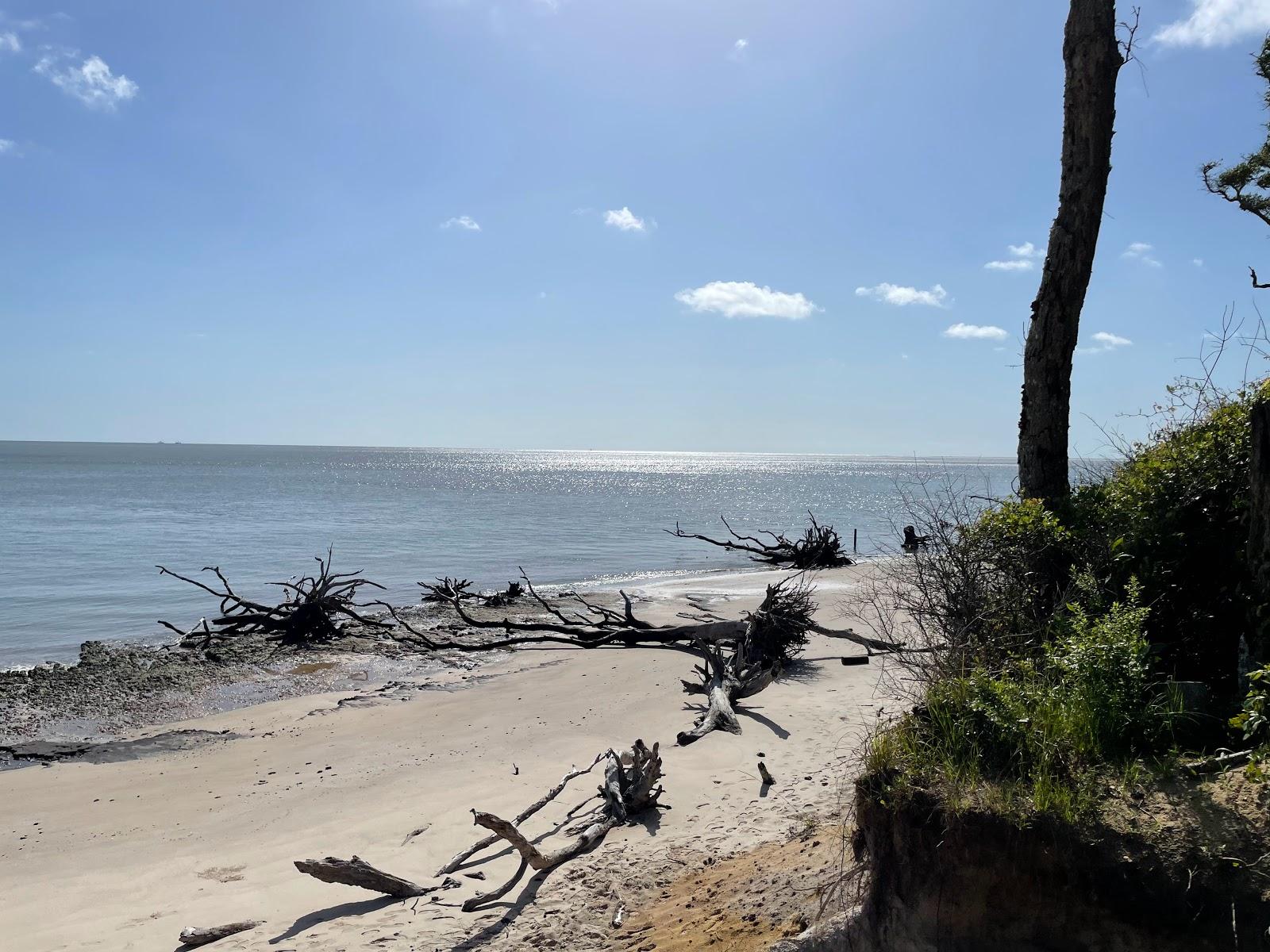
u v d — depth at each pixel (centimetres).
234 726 1264
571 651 1727
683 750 939
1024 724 397
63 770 1079
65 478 10969
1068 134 806
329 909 639
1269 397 489
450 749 1065
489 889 643
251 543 3847
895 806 380
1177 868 324
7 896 705
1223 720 417
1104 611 549
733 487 10912
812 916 436
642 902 577
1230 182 1084
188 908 662
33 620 2127
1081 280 807
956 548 639
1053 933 343
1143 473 612
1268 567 446
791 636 1449
